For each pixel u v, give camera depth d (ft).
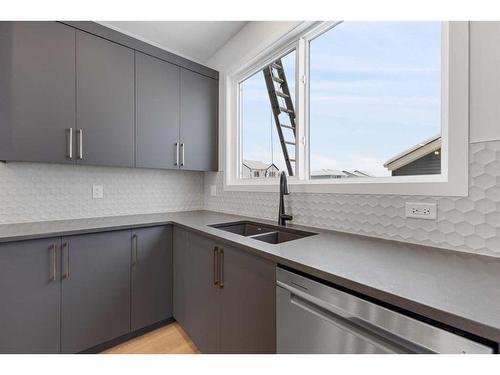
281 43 6.49
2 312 4.62
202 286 5.46
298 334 3.20
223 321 4.76
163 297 6.78
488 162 3.18
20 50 5.15
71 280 5.37
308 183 5.72
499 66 3.08
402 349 2.23
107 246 5.86
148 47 7.07
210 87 8.53
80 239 5.49
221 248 4.84
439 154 3.96
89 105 6.03
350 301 2.59
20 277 4.80
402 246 3.81
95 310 5.67
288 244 3.99
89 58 6.02
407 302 2.10
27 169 6.24
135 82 6.80
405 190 4.00
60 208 6.73
